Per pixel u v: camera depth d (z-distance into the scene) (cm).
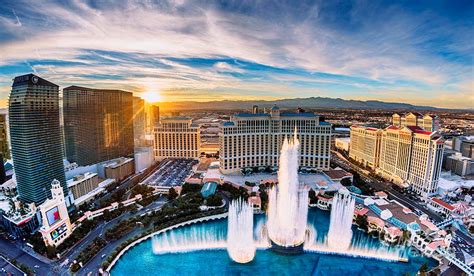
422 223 13300
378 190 19112
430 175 17238
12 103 14400
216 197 16200
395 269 10962
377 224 13362
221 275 10712
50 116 15500
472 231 13150
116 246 12456
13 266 11238
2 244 12962
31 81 14238
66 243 12438
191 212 15162
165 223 14162
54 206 12494
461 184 18712
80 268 11031
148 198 17400
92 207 16712
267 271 10912
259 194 17588
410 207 16388
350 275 10644
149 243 12850
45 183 15375
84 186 17975
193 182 19975
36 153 14812
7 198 16975
